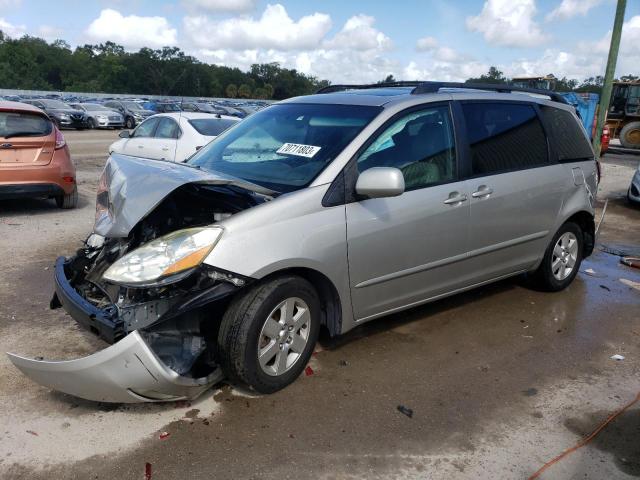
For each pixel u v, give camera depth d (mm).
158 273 2996
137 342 2830
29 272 5559
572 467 2939
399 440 3096
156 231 3484
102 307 3285
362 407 3393
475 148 4422
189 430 3107
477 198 4340
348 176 3633
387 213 3775
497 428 3242
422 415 3336
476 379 3777
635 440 3178
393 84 4949
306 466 2863
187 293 3070
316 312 3586
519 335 4496
